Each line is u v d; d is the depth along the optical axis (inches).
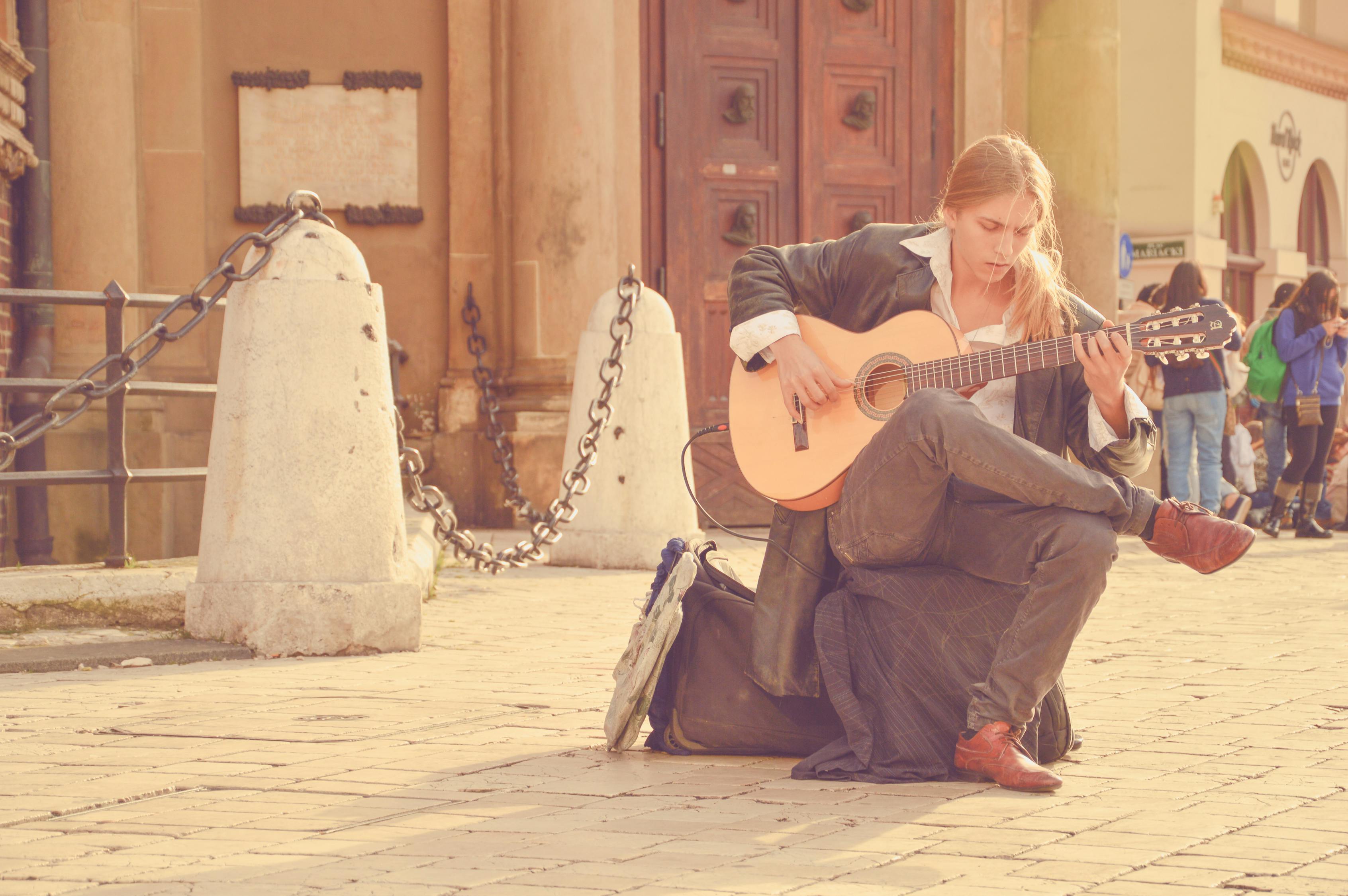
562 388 466.6
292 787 140.9
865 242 153.8
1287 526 536.1
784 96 515.5
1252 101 971.9
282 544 230.7
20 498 419.5
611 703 159.6
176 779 143.7
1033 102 533.6
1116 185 533.6
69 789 139.0
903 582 146.2
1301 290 486.3
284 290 232.2
